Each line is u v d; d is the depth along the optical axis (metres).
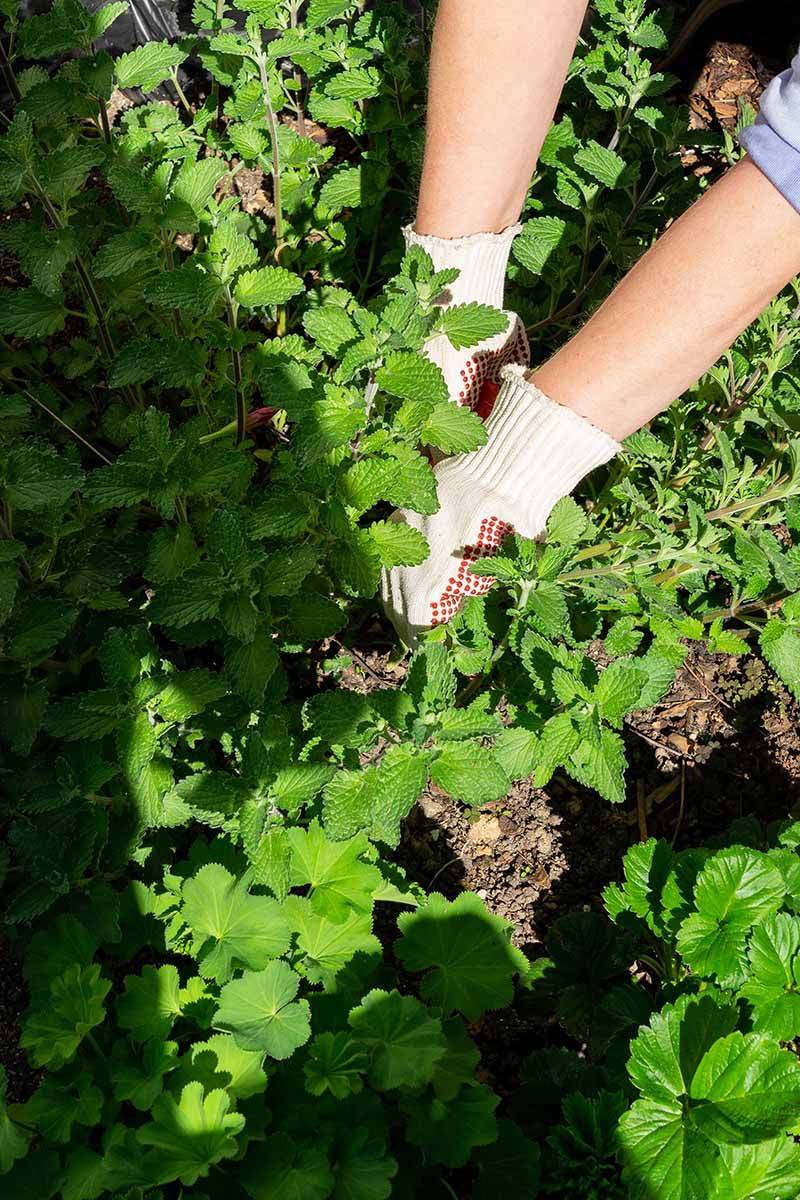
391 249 1.34
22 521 1.02
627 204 1.35
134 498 0.97
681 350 0.92
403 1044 0.90
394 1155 0.94
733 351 1.15
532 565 0.98
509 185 1.01
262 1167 0.89
